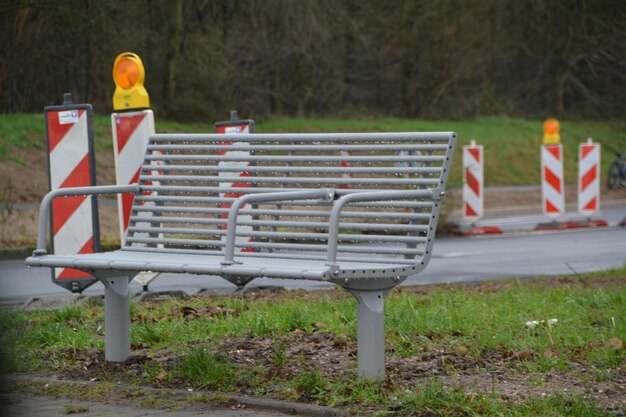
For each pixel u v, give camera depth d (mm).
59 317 11812
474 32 62938
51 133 13359
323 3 49156
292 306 12195
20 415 7648
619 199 46281
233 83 47125
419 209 8680
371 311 8266
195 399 8133
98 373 9172
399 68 62594
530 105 69250
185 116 44125
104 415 7672
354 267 7957
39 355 9945
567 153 59562
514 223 34250
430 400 7664
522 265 21859
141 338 10523
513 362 9445
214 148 10062
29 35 39438
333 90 56344
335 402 7867
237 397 8109
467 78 64938
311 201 9227
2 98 40531
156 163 10898
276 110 53406
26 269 20062
